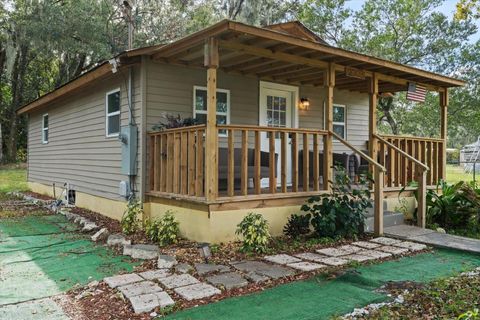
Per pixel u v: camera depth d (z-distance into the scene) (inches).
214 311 124.6
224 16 884.0
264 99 313.3
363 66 257.9
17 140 863.7
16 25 681.6
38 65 895.1
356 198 242.5
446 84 317.7
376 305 128.8
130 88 258.8
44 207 367.2
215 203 198.2
